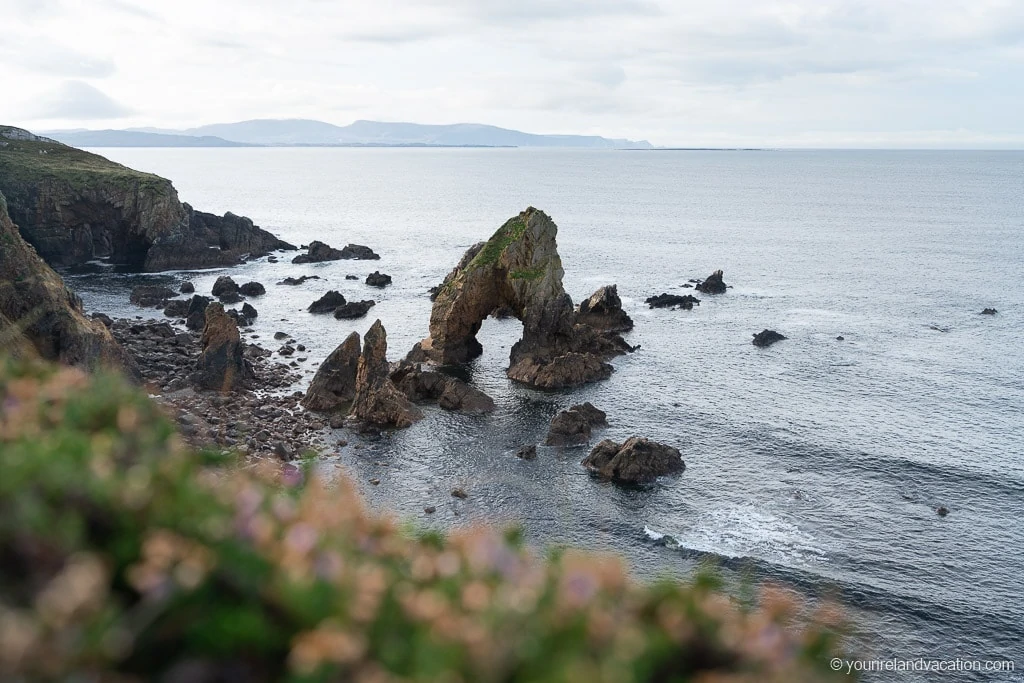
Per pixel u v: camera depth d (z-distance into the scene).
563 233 184.75
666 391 66.44
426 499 45.75
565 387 67.06
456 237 174.75
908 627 35.66
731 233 187.50
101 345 59.66
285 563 5.77
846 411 62.53
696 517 44.47
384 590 6.00
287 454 50.03
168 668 5.13
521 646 5.32
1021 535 43.66
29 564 5.31
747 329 89.94
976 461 52.97
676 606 6.06
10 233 58.50
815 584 38.31
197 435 44.06
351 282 114.38
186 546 5.69
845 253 154.62
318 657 5.00
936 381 71.19
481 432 56.00
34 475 5.96
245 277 116.56
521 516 44.16
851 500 47.12
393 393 57.84
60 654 4.54
